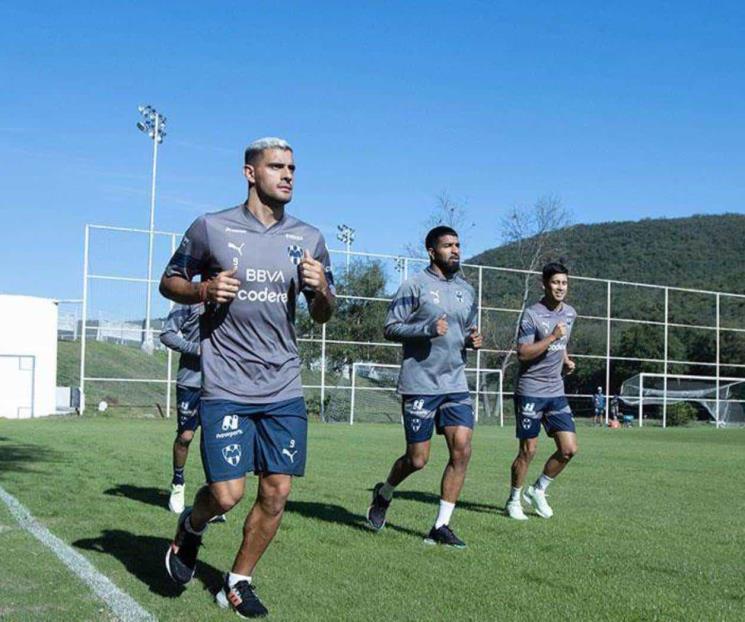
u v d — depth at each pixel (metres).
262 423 4.27
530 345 7.35
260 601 4.23
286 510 7.44
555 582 4.95
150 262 27.83
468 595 4.61
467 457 6.16
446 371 6.29
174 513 7.04
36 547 5.57
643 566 5.45
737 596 4.72
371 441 17.81
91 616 4.04
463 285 6.51
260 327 4.25
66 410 28.28
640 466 13.10
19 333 27.39
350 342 30.23
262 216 4.35
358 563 5.38
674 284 87.69
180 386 7.09
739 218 106.94
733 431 28.42
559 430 7.44
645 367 35.12
